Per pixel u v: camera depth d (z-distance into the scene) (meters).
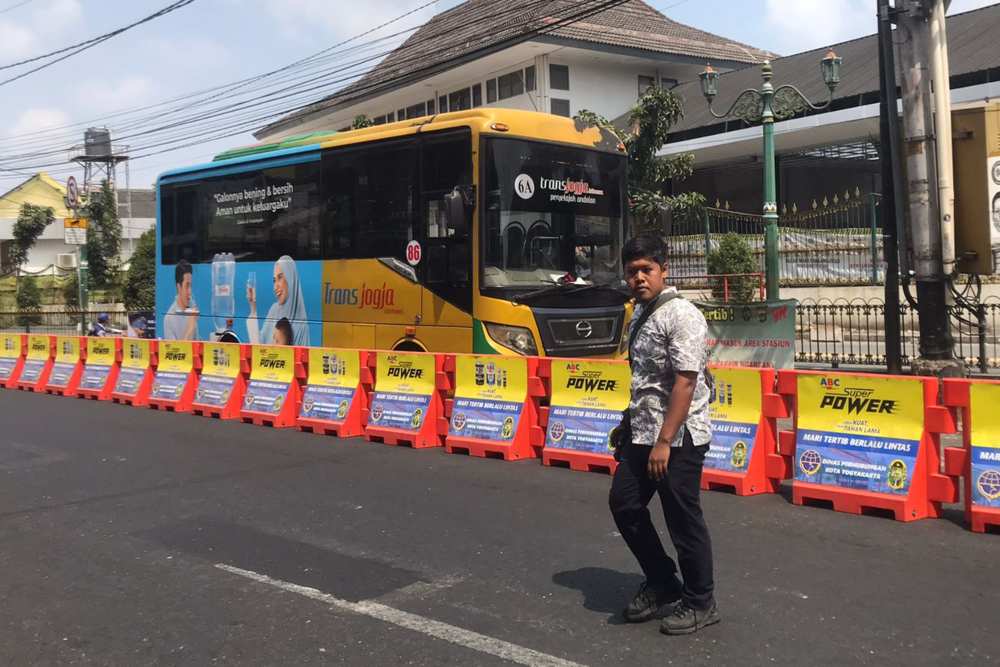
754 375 7.11
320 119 40.06
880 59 12.48
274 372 11.06
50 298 42.69
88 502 7.22
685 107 28.27
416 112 35.75
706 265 19.66
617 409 7.98
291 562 5.60
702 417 4.28
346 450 9.23
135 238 62.94
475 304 10.05
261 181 13.13
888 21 12.22
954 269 11.30
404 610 4.74
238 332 13.55
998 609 4.58
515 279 10.24
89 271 43.09
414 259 10.80
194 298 14.41
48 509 7.02
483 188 10.09
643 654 4.11
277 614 4.73
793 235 19.02
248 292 13.34
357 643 4.32
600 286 10.78
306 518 6.63
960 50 21.88
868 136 24.45
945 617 4.48
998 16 23.25
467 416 9.00
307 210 12.36
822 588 4.93
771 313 13.04
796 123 23.33
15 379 15.53
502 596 4.92
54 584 5.30
